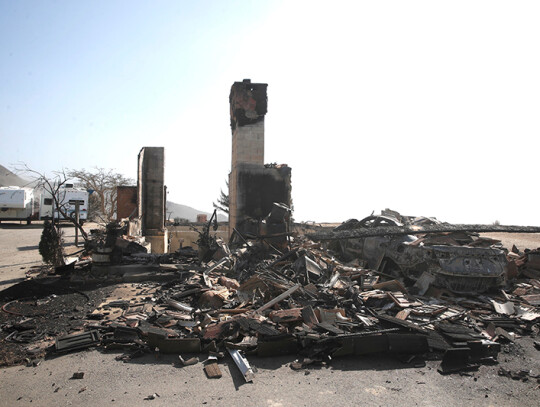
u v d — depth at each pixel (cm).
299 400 350
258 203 1391
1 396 353
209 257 1017
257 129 1401
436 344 459
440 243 791
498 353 470
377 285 712
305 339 452
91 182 4006
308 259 782
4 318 588
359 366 426
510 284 777
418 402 350
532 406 346
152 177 1716
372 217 1051
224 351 451
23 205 2964
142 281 849
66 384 377
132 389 368
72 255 1070
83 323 556
